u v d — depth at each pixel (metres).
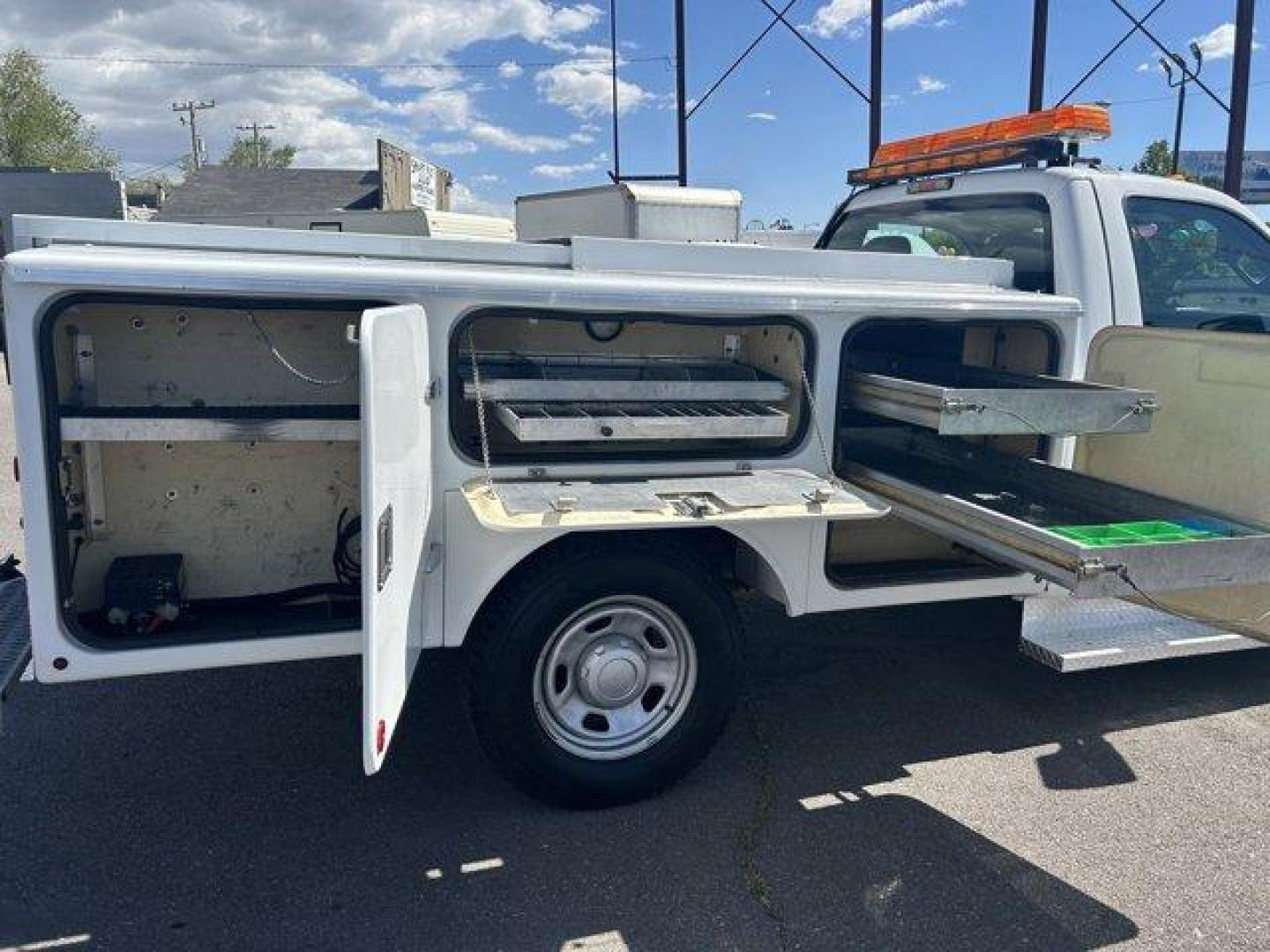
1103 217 4.16
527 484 2.91
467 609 2.91
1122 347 3.67
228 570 2.95
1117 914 2.74
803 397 3.26
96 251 2.62
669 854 2.95
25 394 2.45
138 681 4.01
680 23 8.34
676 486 2.99
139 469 2.83
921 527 3.54
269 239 2.87
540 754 3.03
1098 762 3.58
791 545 3.24
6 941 2.51
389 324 2.29
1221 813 3.26
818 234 6.28
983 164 4.55
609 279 2.93
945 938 2.62
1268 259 4.63
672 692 3.19
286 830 3.03
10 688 2.62
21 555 5.41
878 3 8.01
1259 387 3.23
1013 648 4.57
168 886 2.75
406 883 2.79
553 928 2.62
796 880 2.84
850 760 3.54
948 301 3.34
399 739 3.58
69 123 45.44
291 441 2.73
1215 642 3.70
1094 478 3.51
